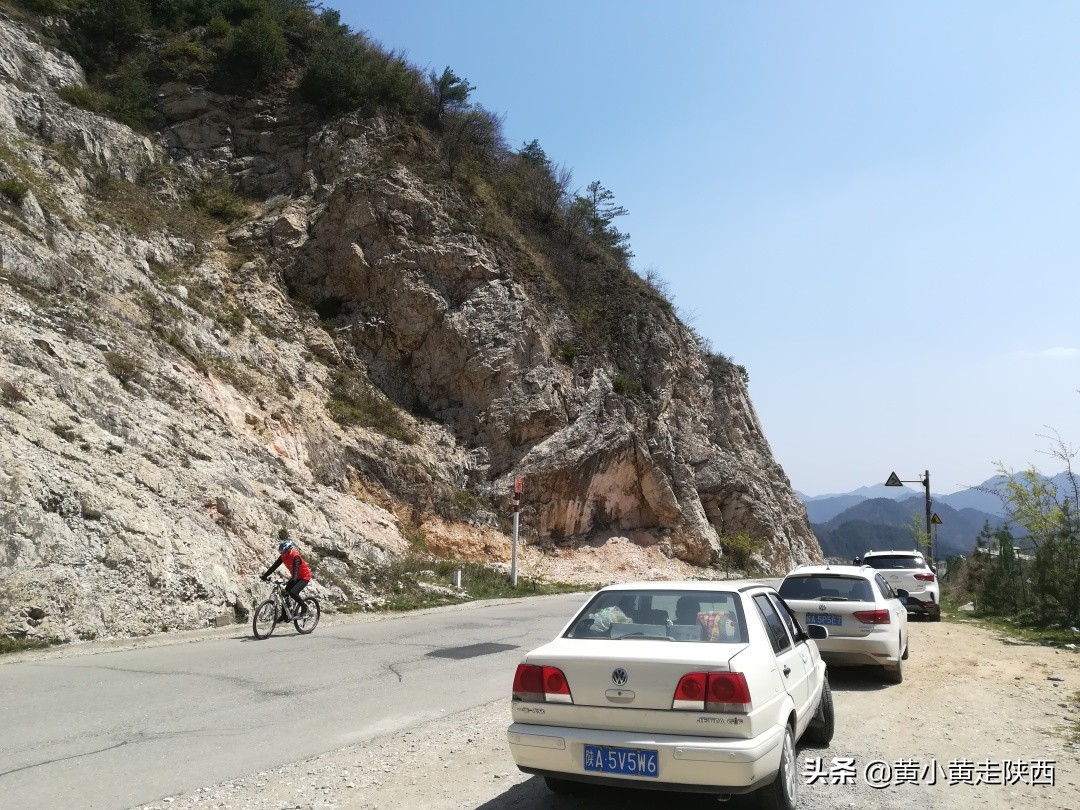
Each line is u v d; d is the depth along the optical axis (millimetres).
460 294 33031
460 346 32000
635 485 34375
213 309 26688
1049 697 9047
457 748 6621
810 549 47812
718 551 35906
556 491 31297
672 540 34500
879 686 9820
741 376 51938
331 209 32438
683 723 4605
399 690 8984
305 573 13500
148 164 32469
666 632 5473
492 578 24562
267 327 28656
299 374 27938
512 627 15109
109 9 36469
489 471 30984
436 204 34469
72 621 11484
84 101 31484
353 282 31891
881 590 10664
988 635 15086
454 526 27938
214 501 16219
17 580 11234
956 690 9484
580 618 5836
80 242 22047
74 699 8016
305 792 5410
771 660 5254
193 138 35531
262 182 35375
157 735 6797
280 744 6629
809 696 6234
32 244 19641
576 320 37344
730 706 4555
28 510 11898
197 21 40312
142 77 36125
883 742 7062
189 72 36750
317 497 22141
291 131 36875
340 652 11539
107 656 10633
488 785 5684
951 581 30594
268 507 18406
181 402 19641
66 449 13891
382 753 6426
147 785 5484
